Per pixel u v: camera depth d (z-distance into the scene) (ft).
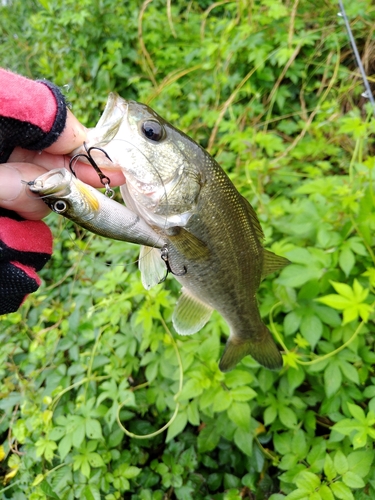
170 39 2.10
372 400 0.95
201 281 0.87
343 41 1.81
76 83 1.87
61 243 1.57
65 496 1.04
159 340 1.13
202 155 0.78
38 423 1.10
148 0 1.97
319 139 1.54
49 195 0.58
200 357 1.03
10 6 2.67
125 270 1.33
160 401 1.13
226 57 1.77
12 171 0.61
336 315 1.04
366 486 0.95
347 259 1.04
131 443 1.17
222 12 2.28
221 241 0.83
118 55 1.94
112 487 1.09
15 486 1.18
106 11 2.02
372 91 1.73
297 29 1.85
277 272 1.17
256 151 1.48
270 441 1.15
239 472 1.13
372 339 1.07
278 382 1.11
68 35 2.04
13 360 1.35
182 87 1.93
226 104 1.65
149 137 0.73
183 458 1.13
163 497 1.12
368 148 1.56
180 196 0.76
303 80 1.83
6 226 0.64
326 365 1.02
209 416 1.09
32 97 0.58
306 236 1.17
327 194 1.17
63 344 1.26
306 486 0.87
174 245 0.79
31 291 0.67
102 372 1.22
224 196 0.81
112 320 1.12
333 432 0.99
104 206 0.63
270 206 1.26
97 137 0.69
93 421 1.07
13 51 2.38
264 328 1.01
